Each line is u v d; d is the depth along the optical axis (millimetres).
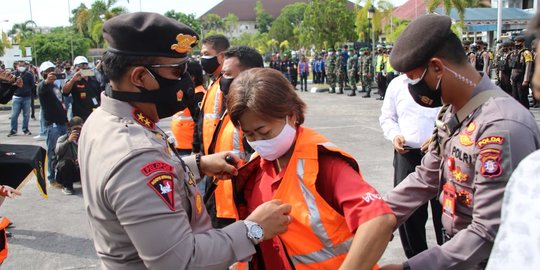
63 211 5945
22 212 5918
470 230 1880
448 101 2086
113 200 1488
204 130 3883
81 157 1689
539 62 1052
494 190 1827
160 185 1509
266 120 1685
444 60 2002
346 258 1553
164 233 1474
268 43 63875
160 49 1642
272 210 1671
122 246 1590
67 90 8273
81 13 46344
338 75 20562
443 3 16500
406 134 3807
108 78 1691
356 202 1607
